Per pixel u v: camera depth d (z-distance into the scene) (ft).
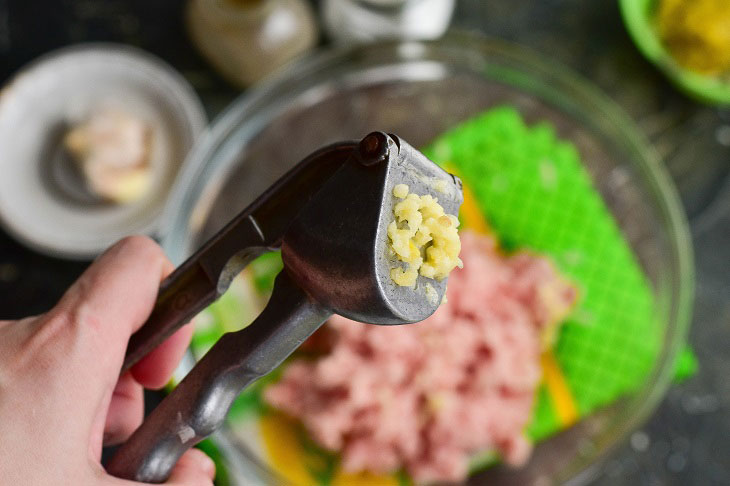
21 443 0.96
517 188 1.90
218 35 1.92
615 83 2.06
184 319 1.00
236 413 1.68
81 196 2.01
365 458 1.63
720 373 1.97
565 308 1.75
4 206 1.96
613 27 2.09
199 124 2.02
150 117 2.05
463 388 1.66
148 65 2.01
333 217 0.80
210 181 1.77
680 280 1.80
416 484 1.69
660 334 1.83
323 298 0.82
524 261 1.79
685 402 1.96
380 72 1.88
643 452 1.93
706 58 1.93
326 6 2.01
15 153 2.01
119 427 1.21
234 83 2.06
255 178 1.84
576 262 1.87
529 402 1.74
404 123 1.94
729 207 2.02
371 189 0.80
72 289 1.04
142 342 1.05
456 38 1.84
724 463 1.93
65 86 2.04
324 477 1.69
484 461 1.76
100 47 2.06
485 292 1.69
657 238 1.88
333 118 1.90
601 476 1.92
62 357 0.99
